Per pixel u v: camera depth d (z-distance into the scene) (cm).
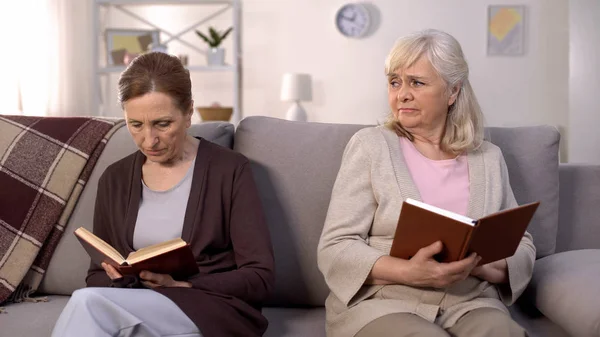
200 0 553
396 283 149
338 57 579
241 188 162
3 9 501
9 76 507
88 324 122
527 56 564
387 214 155
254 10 582
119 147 184
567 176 192
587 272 152
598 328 136
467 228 125
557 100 564
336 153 179
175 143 155
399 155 161
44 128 187
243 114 591
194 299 135
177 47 587
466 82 164
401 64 158
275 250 175
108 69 543
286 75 552
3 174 180
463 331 140
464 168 163
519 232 135
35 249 176
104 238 167
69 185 180
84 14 548
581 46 516
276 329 159
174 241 133
